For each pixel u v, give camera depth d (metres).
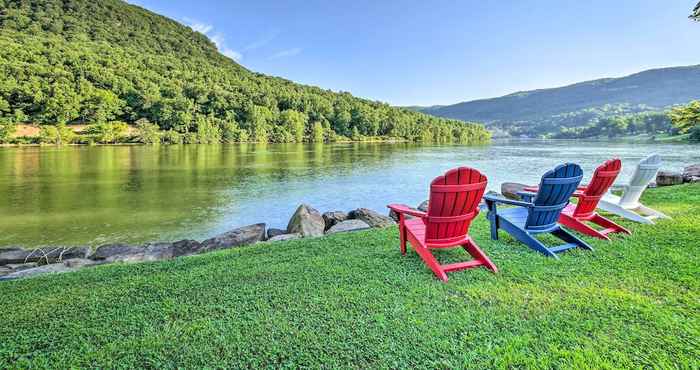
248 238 5.86
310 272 3.35
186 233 8.80
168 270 3.74
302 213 7.11
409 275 3.17
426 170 22.33
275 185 16.30
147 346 2.19
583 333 2.15
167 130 62.34
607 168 3.89
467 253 3.79
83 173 20.80
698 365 1.84
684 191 6.86
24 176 19.30
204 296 2.88
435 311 2.48
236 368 1.96
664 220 4.70
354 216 7.67
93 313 2.65
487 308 2.50
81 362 2.05
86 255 6.11
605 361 1.89
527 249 3.78
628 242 3.84
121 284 3.29
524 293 2.71
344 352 2.05
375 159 31.28
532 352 1.99
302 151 43.91
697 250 3.50
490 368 1.88
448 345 2.08
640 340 2.06
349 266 3.49
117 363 2.04
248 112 70.25
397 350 2.05
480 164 25.77
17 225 9.46
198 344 2.19
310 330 2.29
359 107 90.12
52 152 37.41
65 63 69.50
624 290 2.69
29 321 2.56
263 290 2.95
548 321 2.30
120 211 11.16
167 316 2.56
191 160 30.20
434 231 3.18
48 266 4.87
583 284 2.82
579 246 3.71
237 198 13.27
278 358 2.03
